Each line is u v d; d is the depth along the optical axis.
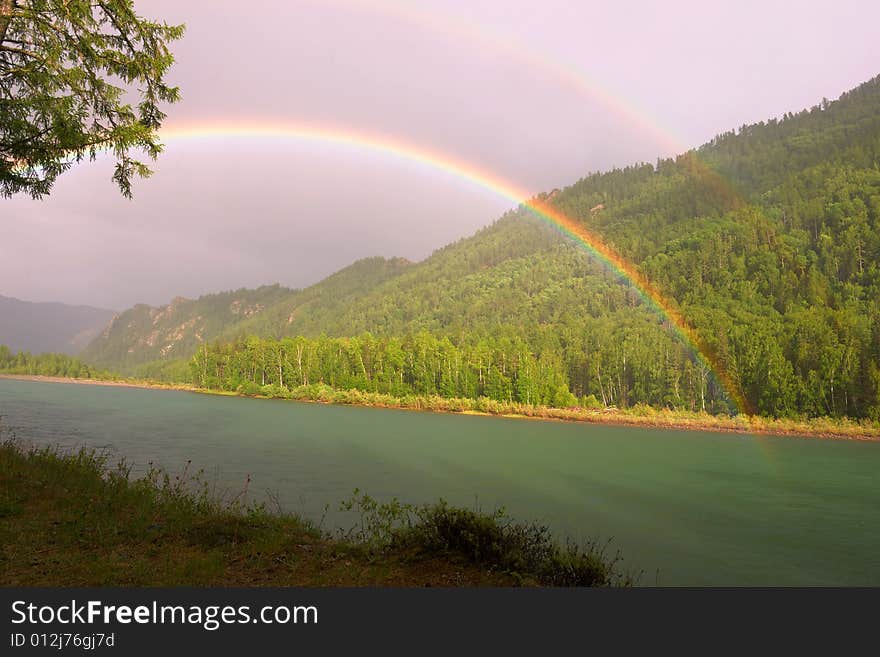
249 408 97.62
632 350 124.56
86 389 163.62
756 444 66.25
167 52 14.06
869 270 141.62
